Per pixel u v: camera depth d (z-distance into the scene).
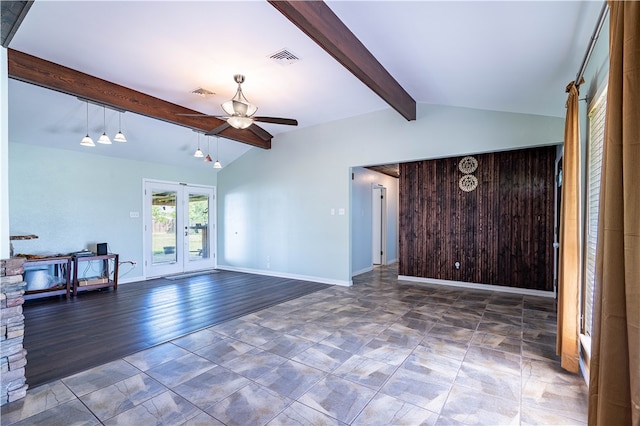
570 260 2.41
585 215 2.42
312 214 6.00
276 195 6.51
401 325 3.47
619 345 1.06
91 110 4.49
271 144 6.59
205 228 7.41
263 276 6.48
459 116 4.59
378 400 2.08
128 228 6.05
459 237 5.43
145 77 3.77
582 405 2.01
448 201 5.53
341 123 5.66
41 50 3.13
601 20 1.73
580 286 2.42
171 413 1.95
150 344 3.00
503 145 4.29
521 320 3.62
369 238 7.14
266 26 2.81
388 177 8.16
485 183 5.20
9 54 3.09
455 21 2.30
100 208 5.68
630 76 1.00
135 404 2.04
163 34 2.90
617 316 1.07
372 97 4.65
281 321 3.64
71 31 2.83
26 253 4.86
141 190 6.26
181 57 3.32
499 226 5.08
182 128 5.59
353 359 2.65
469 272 5.34
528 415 1.92
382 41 2.92
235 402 2.06
